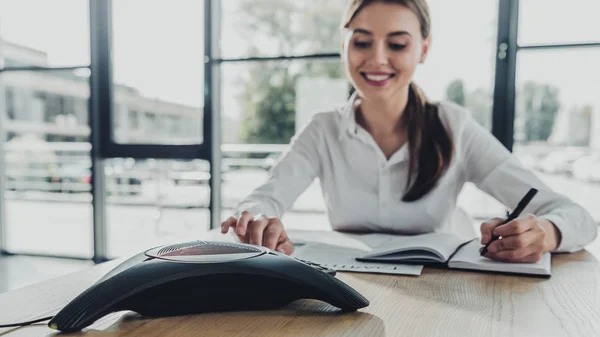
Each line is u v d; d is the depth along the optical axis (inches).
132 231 135.4
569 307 18.5
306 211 91.5
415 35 35.0
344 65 37.8
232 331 15.5
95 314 15.6
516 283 22.4
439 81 80.8
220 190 107.7
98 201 114.3
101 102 112.2
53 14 113.7
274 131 132.4
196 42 102.8
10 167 132.3
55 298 19.3
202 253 18.4
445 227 42.4
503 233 25.6
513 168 38.4
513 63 85.8
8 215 132.2
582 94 86.5
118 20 110.0
